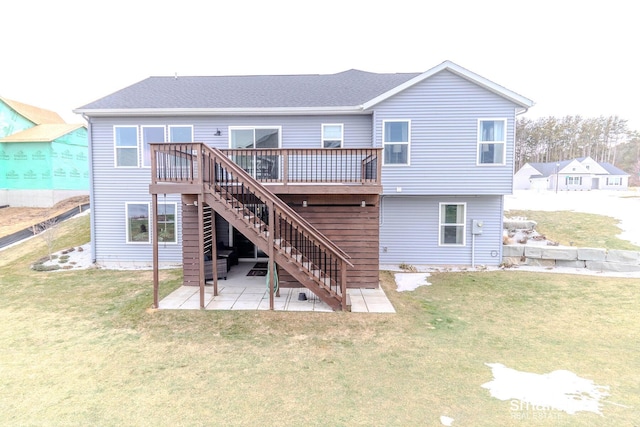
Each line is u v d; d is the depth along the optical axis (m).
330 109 9.97
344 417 3.29
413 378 4.06
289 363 4.44
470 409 3.43
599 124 52.78
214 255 7.41
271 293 6.50
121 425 3.16
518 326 5.79
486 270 10.01
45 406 3.46
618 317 6.15
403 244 10.57
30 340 5.14
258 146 10.49
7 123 20.17
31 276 9.31
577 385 3.89
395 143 9.77
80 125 21.20
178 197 10.69
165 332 5.46
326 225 8.04
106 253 10.88
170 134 10.57
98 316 6.18
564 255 10.02
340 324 5.82
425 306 6.87
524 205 16.73
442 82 9.52
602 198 19.28
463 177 9.67
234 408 3.44
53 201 19.12
